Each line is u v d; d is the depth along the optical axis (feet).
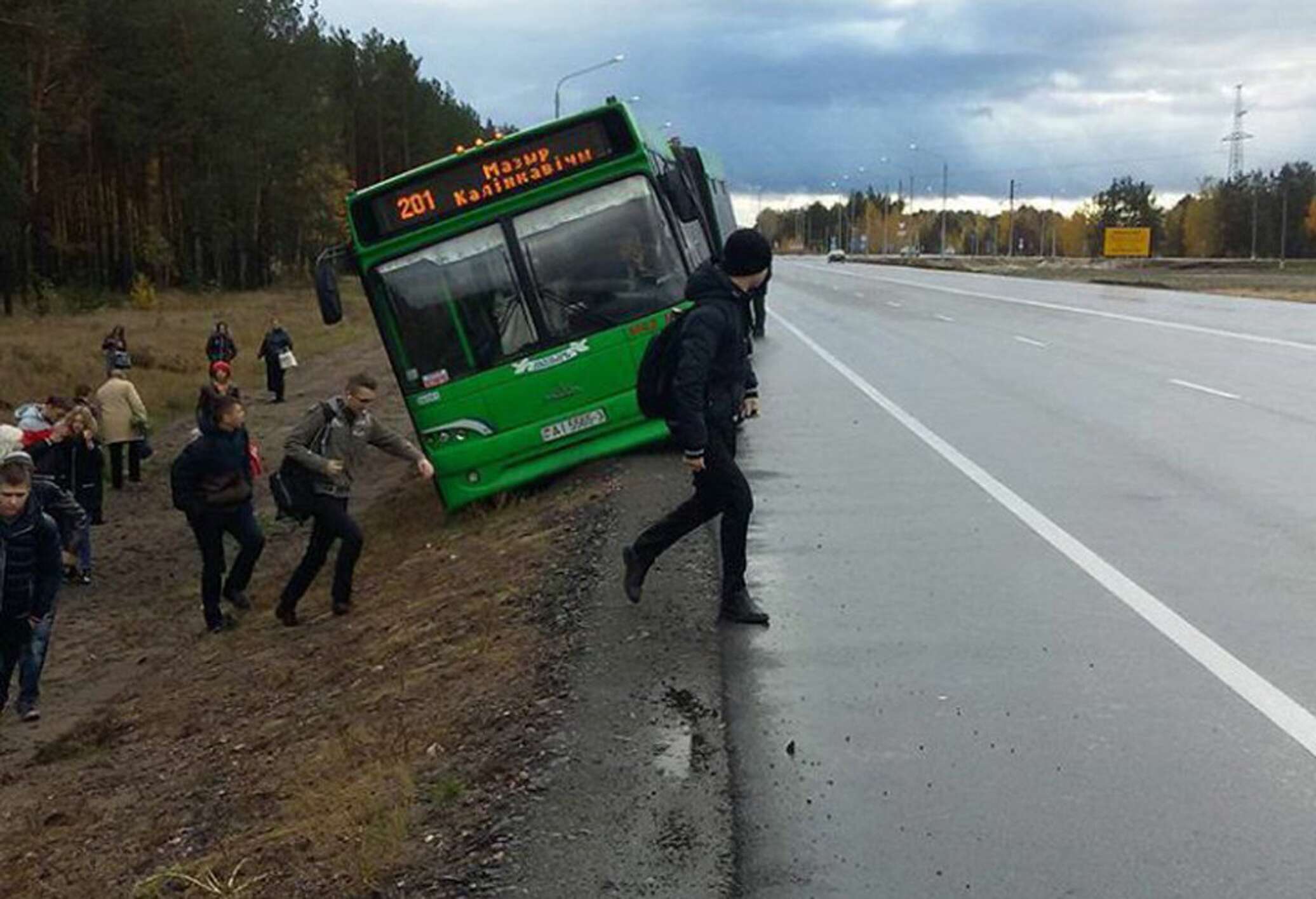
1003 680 21.02
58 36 145.79
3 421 80.59
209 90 210.79
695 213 42.86
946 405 55.31
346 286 279.69
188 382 105.29
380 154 342.44
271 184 254.88
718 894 14.38
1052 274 268.41
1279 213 499.51
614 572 27.86
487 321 42.86
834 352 84.38
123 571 48.37
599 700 20.36
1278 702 19.77
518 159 42.50
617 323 42.63
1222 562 28.07
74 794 25.08
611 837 15.72
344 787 19.33
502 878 14.83
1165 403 54.08
